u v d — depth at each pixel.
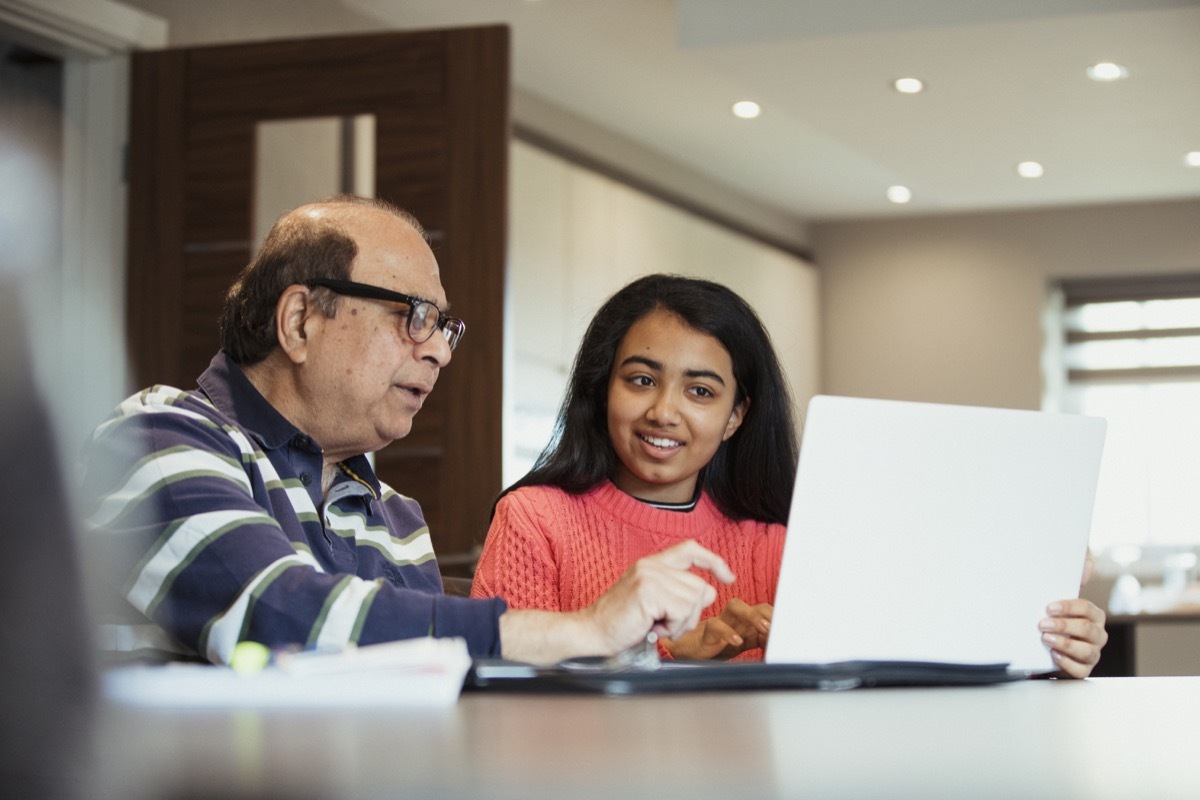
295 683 0.83
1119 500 7.49
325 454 1.57
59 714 0.34
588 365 1.90
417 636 1.09
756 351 1.88
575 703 0.89
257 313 1.51
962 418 1.21
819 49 4.59
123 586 1.16
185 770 0.50
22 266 0.31
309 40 3.59
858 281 7.96
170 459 1.24
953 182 6.63
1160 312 7.47
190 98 3.67
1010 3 4.28
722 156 6.68
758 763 0.58
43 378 0.32
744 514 1.95
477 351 3.39
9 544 0.33
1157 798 0.51
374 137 3.52
